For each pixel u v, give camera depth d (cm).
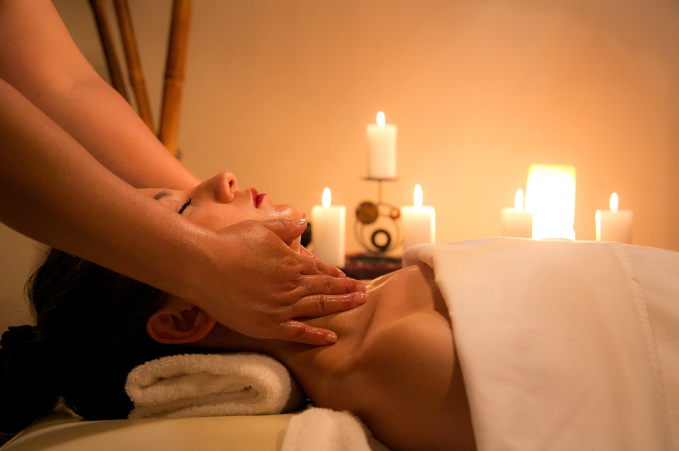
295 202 188
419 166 192
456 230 194
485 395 54
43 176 52
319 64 185
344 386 67
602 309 59
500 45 188
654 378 54
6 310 151
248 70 182
